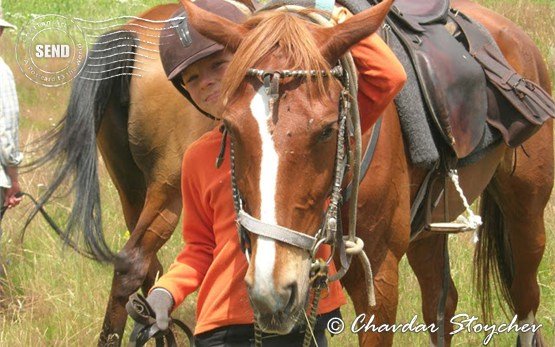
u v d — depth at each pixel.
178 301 5.09
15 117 8.52
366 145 5.50
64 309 8.52
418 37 6.37
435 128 6.21
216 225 5.02
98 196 7.62
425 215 6.34
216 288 4.98
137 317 4.92
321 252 5.02
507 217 7.89
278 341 4.95
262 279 4.25
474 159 6.68
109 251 7.63
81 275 9.07
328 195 4.63
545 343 8.34
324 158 4.46
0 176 8.55
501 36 7.50
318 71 4.42
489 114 6.79
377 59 5.13
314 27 4.75
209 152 5.04
